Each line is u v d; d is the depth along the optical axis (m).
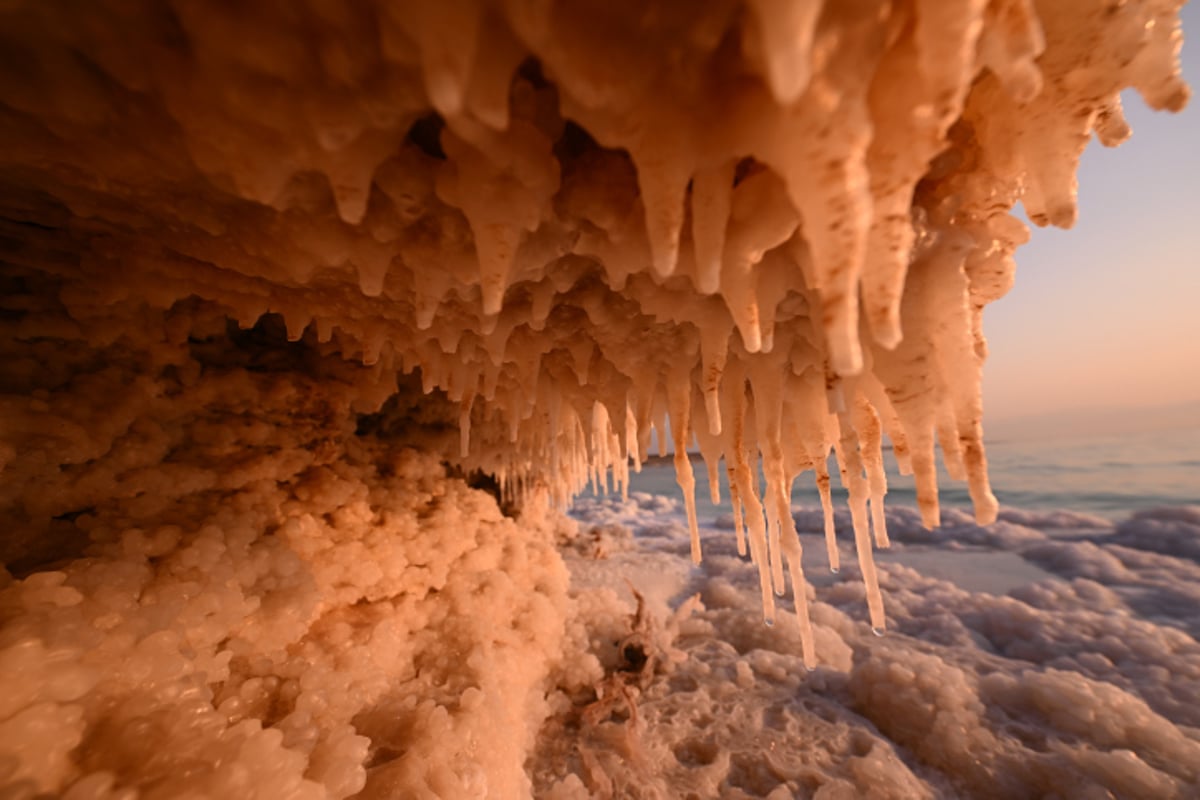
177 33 0.93
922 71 0.91
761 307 1.55
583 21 0.83
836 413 1.83
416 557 3.29
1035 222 1.41
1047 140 1.20
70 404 2.06
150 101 1.09
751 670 4.29
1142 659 4.28
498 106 0.88
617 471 4.10
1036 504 12.20
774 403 2.09
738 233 1.26
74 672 1.27
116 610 1.59
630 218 1.40
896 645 4.78
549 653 3.86
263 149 1.09
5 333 1.97
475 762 2.17
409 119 1.07
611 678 3.81
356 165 1.10
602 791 2.90
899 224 0.99
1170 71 1.11
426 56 0.77
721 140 1.01
